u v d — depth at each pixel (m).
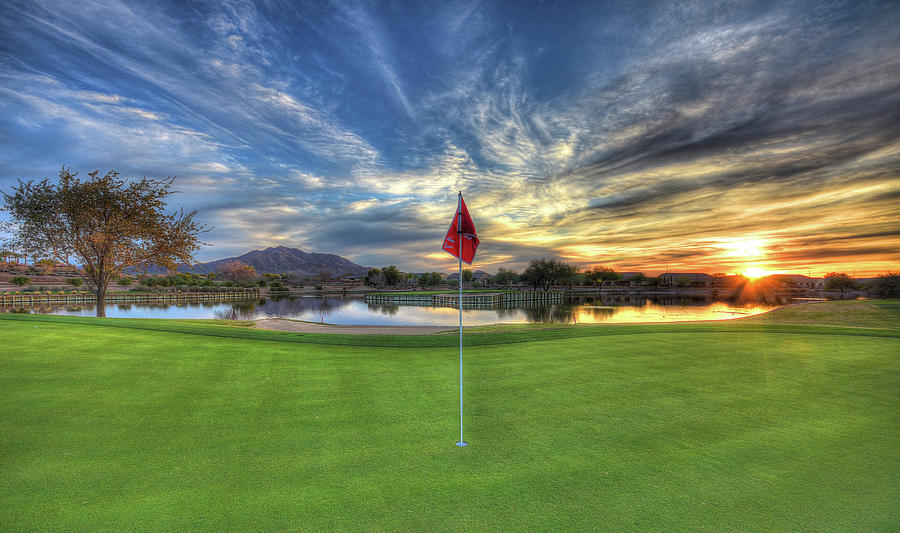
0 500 3.86
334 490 4.15
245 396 7.31
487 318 43.66
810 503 3.97
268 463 4.73
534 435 5.67
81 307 60.22
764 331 16.97
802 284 158.12
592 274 157.00
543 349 12.50
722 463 4.82
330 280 170.50
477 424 6.08
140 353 10.62
